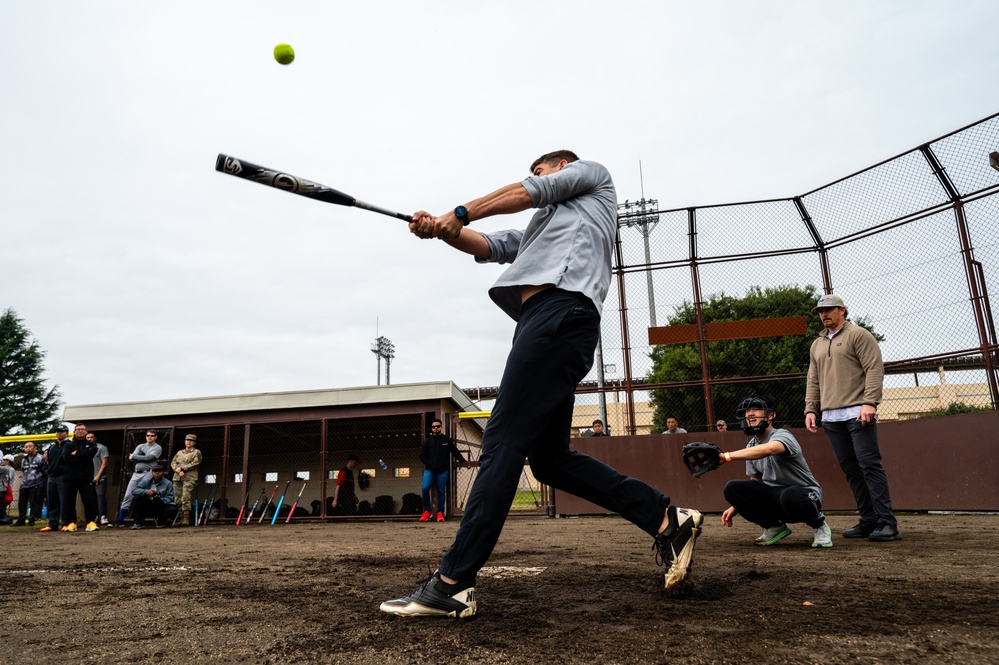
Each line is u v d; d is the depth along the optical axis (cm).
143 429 1235
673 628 171
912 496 733
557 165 250
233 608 216
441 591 189
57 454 935
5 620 205
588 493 229
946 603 197
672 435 873
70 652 164
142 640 174
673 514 222
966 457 700
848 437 474
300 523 1112
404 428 1325
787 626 171
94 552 492
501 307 227
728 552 379
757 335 872
